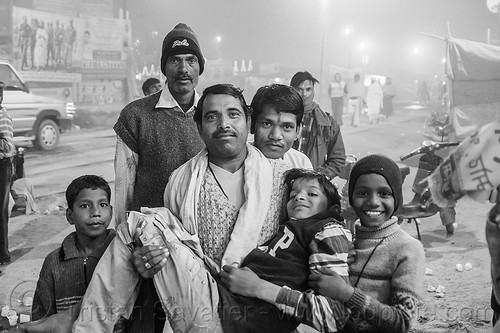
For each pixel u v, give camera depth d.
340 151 4.60
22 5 18.05
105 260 2.22
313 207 2.28
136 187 3.21
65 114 13.09
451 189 1.79
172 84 3.16
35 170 10.41
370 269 2.29
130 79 20.12
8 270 5.20
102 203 2.76
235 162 2.38
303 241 2.20
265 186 2.30
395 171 2.33
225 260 2.20
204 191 2.32
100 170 10.46
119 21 19.59
